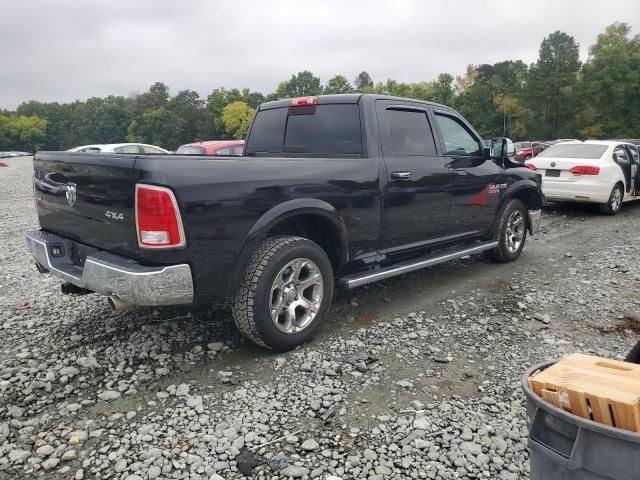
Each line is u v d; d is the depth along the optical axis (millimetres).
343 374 3477
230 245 3336
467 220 5574
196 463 2551
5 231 9727
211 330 4215
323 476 2457
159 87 120438
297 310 3900
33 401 3158
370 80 115625
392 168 4496
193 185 3141
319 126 4715
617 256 6820
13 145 123125
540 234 8625
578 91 60469
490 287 5504
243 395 3189
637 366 1657
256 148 5258
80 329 4277
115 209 3246
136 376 3447
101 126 118812
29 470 2523
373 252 4512
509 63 92938
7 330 4289
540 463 1603
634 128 55594
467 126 5738
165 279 3086
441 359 3715
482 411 3020
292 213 3674
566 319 4547
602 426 1408
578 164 9992
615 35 58125
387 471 2482
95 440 2758
